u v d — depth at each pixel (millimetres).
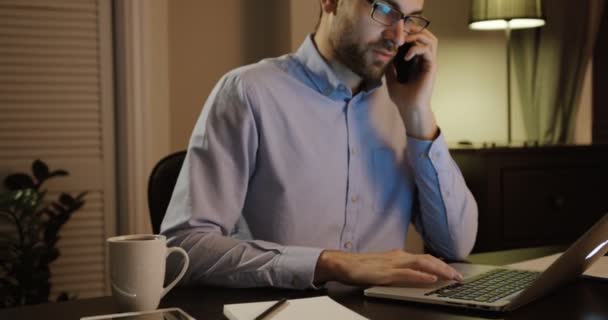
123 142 2711
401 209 1528
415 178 1469
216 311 917
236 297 1016
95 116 2711
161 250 913
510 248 2609
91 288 2719
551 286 970
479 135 3275
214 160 1301
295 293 1041
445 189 1440
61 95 2670
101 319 800
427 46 1399
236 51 2887
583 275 1103
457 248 1476
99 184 2721
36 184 2500
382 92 1538
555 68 3148
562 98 3170
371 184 1494
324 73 1428
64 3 2652
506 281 1048
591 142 3391
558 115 3174
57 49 2658
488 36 3275
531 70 3217
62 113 2674
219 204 1274
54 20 2650
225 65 2873
